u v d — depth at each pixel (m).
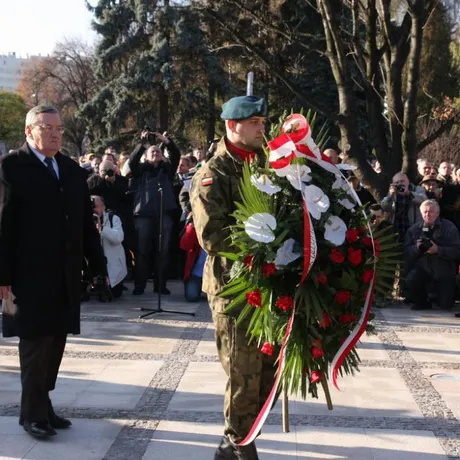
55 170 4.45
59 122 4.35
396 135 10.43
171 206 9.38
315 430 4.57
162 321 7.84
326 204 3.42
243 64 21.53
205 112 25.64
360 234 3.53
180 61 25.39
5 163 4.32
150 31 26.58
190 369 5.94
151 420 4.73
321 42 17.53
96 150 26.86
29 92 54.16
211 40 21.52
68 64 48.12
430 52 20.91
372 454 4.20
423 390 5.42
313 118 3.90
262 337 3.58
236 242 3.40
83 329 7.40
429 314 8.40
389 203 9.16
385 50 10.50
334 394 5.30
